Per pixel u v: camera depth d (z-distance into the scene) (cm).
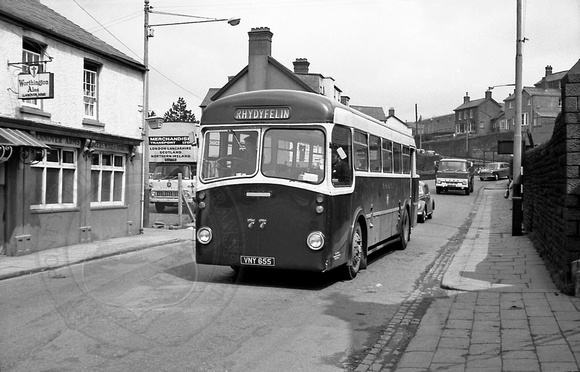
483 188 4894
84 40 1719
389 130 1416
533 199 1608
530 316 766
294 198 963
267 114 990
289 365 600
